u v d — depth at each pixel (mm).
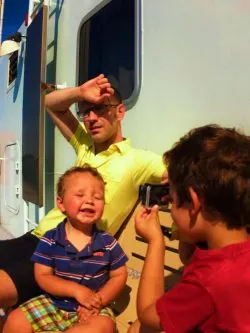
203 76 885
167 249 895
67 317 833
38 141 1554
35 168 1603
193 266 561
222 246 562
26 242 1068
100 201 888
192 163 559
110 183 994
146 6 1054
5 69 2275
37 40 1618
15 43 1904
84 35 1361
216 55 849
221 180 540
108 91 989
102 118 998
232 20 809
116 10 1175
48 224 1056
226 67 826
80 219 863
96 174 911
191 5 912
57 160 1578
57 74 1574
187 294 545
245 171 542
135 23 1081
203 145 564
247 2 774
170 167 589
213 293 522
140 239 979
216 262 539
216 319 531
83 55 1367
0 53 1949
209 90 870
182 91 946
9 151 2154
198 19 894
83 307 817
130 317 889
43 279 858
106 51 1232
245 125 786
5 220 2217
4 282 930
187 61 928
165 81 997
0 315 1026
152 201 789
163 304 565
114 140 1032
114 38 1187
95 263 861
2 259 1000
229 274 521
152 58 1040
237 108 804
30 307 839
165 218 890
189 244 703
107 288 854
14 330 825
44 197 1688
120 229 1056
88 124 1015
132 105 1118
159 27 1011
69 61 1466
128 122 1141
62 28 1521
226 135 574
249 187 542
